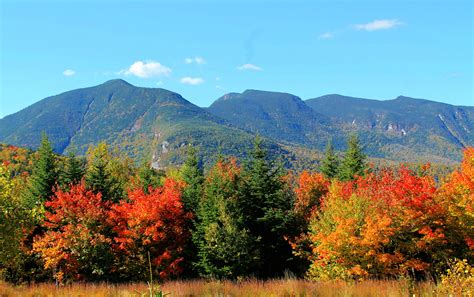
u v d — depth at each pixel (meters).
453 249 22.95
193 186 43.09
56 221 27.73
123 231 28.12
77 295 16.16
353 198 22.97
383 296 11.84
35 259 27.95
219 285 16.31
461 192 22.00
